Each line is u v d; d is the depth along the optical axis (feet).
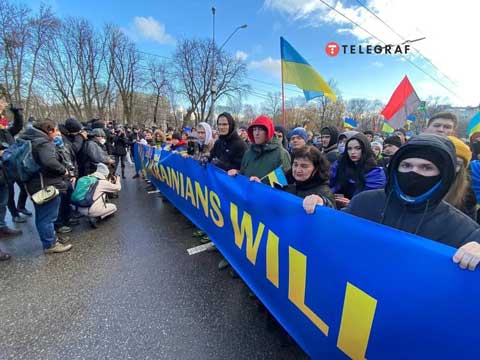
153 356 5.56
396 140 12.01
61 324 6.47
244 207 7.30
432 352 2.98
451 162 3.36
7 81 73.56
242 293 7.79
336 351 4.22
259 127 8.62
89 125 20.27
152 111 135.33
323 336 4.49
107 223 13.58
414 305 3.14
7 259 9.62
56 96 98.73
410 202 3.62
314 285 4.66
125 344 5.87
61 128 14.35
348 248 3.99
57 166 9.59
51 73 93.97
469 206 6.02
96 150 14.89
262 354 5.66
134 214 15.03
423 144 3.43
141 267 9.25
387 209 4.02
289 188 7.18
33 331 6.24
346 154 8.70
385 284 3.45
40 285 8.11
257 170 8.86
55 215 10.14
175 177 14.70
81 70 101.19
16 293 7.70
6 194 11.64
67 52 98.32
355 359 3.88
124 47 108.27
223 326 6.46
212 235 10.12
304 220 4.90
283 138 15.84
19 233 11.93
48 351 5.66
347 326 3.99
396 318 3.32
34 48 85.30
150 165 21.07
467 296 2.72
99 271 8.95
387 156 12.14
